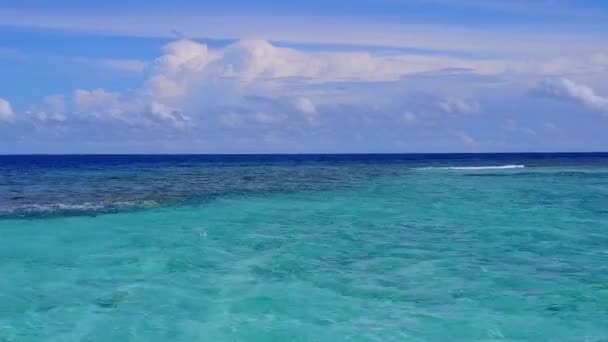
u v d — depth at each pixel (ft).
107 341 33.37
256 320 36.52
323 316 37.14
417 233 66.69
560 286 43.68
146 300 40.73
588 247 58.34
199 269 49.16
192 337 33.73
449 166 262.47
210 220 76.18
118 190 113.60
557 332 34.37
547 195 109.19
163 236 64.13
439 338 33.37
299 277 46.52
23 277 46.83
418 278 46.09
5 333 34.55
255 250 56.95
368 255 54.54
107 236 64.08
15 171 201.16
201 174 181.88
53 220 73.92
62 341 33.37
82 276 47.14
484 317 36.83
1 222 72.08
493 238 63.41
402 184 137.80
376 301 40.27
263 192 113.29
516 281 45.14
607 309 38.40
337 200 100.83
